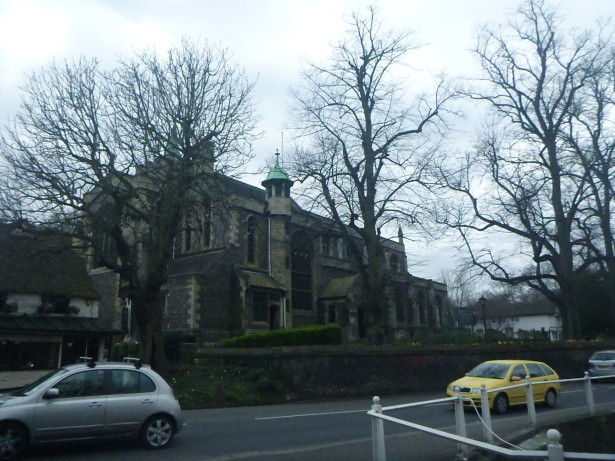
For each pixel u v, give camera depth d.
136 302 20.94
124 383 10.14
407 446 9.84
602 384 23.58
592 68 30.42
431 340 28.48
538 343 28.08
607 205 31.27
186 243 42.44
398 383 22.70
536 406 15.83
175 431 10.38
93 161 20.52
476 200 31.45
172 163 21.69
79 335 26.34
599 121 30.84
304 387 20.67
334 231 29.06
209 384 20.27
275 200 45.75
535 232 31.00
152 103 21.78
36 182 19.70
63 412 9.31
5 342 24.19
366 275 26.97
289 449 10.11
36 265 27.08
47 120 20.50
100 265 21.23
